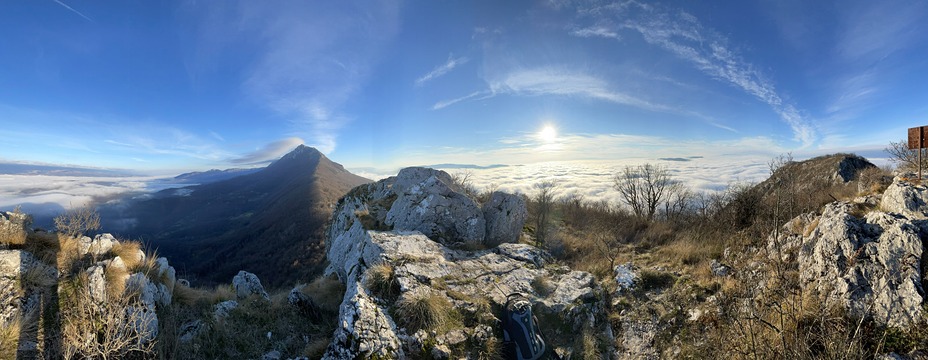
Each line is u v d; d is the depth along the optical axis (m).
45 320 5.19
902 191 6.27
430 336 5.96
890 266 5.14
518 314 6.23
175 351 5.99
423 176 14.98
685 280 8.01
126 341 5.25
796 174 30.36
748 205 12.28
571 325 6.85
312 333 7.14
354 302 6.04
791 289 5.76
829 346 4.20
